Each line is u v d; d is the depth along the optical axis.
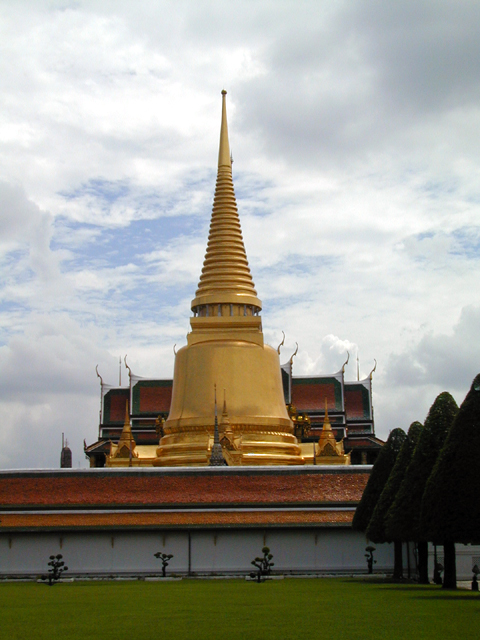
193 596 46.09
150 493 70.00
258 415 88.94
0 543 67.94
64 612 38.22
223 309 93.94
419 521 51.59
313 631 31.02
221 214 97.75
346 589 50.75
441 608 38.12
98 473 71.50
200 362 91.06
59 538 67.81
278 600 42.84
